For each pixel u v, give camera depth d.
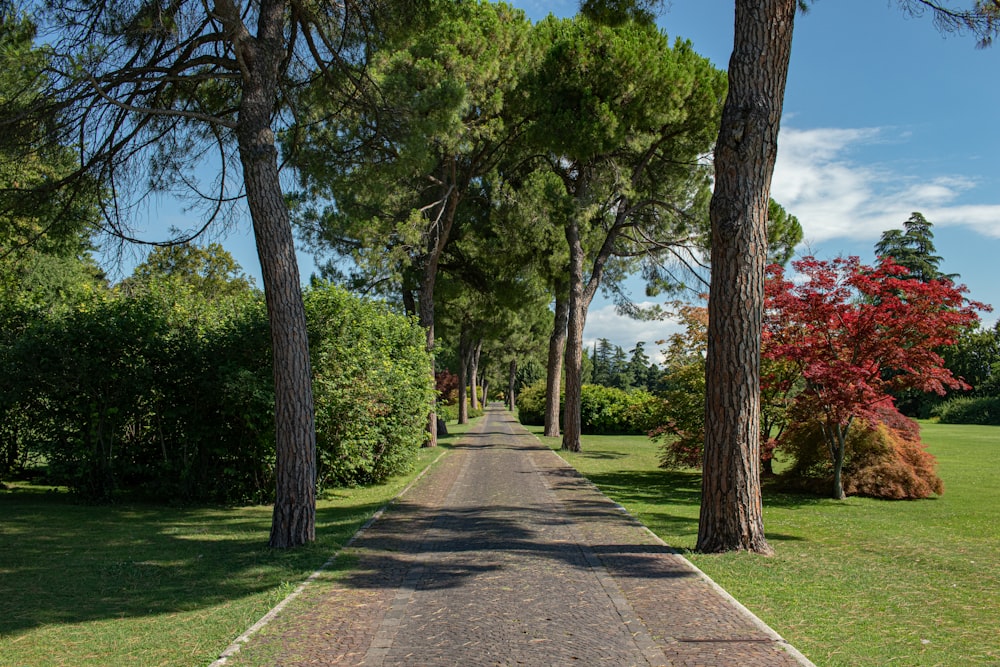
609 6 10.09
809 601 5.23
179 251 9.33
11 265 16.23
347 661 4.02
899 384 12.20
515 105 19.41
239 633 4.52
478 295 27.95
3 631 4.53
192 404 11.16
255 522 9.32
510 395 77.31
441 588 5.66
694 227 20.86
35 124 7.52
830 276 11.77
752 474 7.10
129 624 4.70
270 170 7.61
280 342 7.57
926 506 11.33
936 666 3.86
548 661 4.00
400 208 19.86
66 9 7.45
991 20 8.13
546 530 8.36
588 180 20.19
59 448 10.91
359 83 9.52
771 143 7.08
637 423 27.69
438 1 9.19
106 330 10.59
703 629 4.55
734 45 7.15
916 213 52.16
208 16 7.75
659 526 8.77
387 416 13.64
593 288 21.72
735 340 7.05
